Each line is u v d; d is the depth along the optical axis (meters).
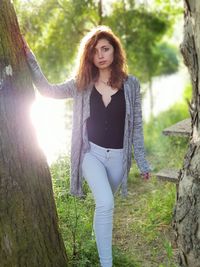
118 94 3.35
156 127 8.83
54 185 3.94
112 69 3.33
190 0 3.10
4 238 2.77
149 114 11.09
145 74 8.65
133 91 3.39
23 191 2.83
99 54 3.25
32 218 2.88
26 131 2.87
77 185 3.46
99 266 3.43
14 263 2.81
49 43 7.21
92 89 3.33
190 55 3.27
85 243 3.62
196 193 3.23
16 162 2.79
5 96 2.75
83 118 3.33
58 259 3.09
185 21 3.30
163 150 6.48
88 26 7.35
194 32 3.15
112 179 3.45
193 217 3.23
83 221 3.82
